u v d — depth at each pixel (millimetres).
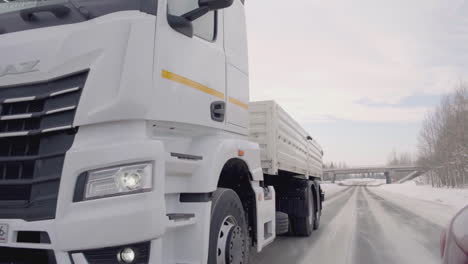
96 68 2193
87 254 1935
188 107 2654
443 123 56000
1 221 2006
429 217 12703
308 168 8578
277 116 5602
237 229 3080
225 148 2961
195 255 2500
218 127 3051
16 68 2311
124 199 1973
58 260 1905
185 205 2607
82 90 2162
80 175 1999
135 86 2217
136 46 2275
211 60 3041
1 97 2301
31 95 2252
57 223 1919
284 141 6102
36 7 2465
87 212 1940
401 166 116625
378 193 40500
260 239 3752
